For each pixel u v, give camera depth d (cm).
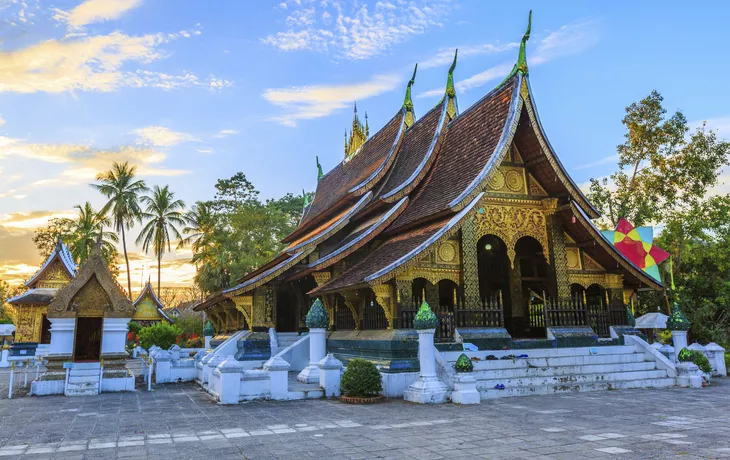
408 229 1545
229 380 1117
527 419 865
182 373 1720
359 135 2564
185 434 768
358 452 637
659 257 2061
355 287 1306
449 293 1823
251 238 5156
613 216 3133
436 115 1867
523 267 1911
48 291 3566
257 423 855
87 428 830
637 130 3062
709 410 945
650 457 590
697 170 2894
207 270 4669
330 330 1700
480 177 1374
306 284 1964
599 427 783
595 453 613
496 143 1435
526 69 1500
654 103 3047
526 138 1504
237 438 733
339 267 1639
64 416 962
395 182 1855
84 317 1448
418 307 1301
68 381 1320
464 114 1717
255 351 1753
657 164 3012
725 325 2550
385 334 1278
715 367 1642
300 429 797
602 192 3197
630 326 1538
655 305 2731
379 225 1593
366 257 1584
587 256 1559
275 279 1853
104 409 1052
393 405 1051
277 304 1944
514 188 1510
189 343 3388
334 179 2766
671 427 778
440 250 1367
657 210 3045
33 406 1109
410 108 2098
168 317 4306
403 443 686
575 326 1441
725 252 2508
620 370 1350
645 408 973
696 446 644
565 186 1478
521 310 1747
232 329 2417
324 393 1188
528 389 1184
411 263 1248
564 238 1525
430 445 672
